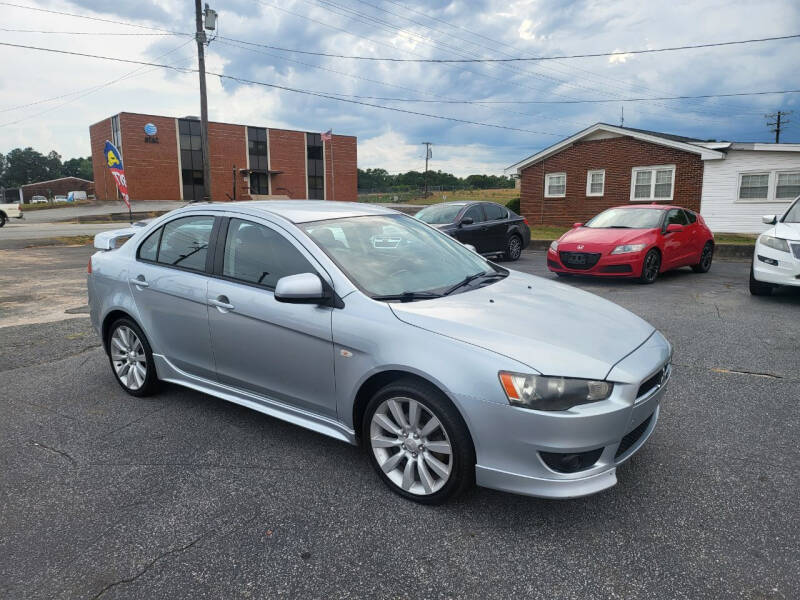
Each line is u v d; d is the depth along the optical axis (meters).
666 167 20.11
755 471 3.01
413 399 2.67
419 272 3.33
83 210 41.31
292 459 3.22
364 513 2.67
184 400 4.14
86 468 3.13
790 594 2.09
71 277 10.22
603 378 2.45
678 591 2.12
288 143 53.88
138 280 3.97
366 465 3.15
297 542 2.45
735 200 18.92
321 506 2.73
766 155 18.19
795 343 5.48
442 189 111.06
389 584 2.18
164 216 4.05
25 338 5.87
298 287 2.83
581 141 22.31
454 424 2.55
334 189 57.78
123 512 2.70
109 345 4.38
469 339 2.57
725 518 2.59
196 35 21.83
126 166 45.75
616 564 2.28
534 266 12.29
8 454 3.30
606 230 9.80
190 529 2.56
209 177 22.56
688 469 3.04
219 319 3.44
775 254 7.52
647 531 2.50
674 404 3.94
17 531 2.55
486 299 3.06
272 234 3.35
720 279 10.07
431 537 2.48
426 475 2.71
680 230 9.53
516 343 2.54
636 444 2.77
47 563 2.33
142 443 3.44
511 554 2.35
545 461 2.44
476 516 2.64
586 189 22.41
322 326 2.95
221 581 2.21
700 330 6.04
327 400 3.03
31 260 12.91
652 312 7.02
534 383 2.38
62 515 2.68
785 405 3.90
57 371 4.83
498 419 2.42
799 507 2.67
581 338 2.70
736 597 2.08
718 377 4.50
